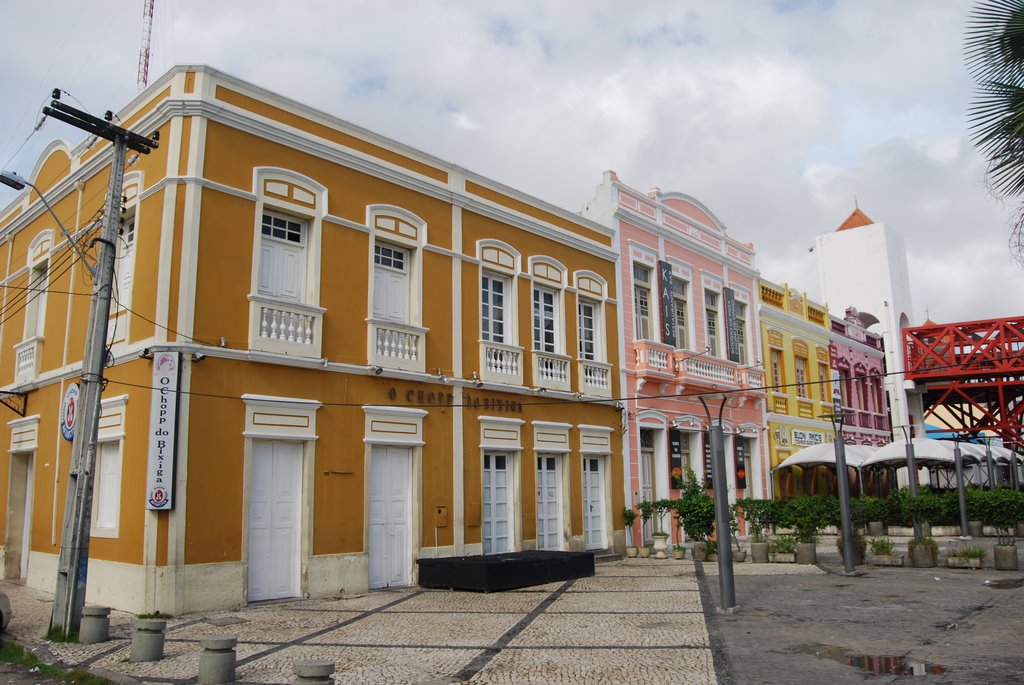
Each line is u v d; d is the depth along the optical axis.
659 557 19.77
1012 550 15.77
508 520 17.36
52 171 17.16
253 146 13.48
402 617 11.45
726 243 26.86
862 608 11.57
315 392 13.72
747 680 7.65
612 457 20.25
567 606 12.22
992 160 8.36
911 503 22.42
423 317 15.93
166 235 12.36
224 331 12.63
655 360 21.92
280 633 10.38
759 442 26.42
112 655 9.22
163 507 11.55
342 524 13.78
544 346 19.09
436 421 15.82
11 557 16.25
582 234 20.66
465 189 17.48
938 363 33.56
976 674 7.71
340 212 14.65
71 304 15.35
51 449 15.18
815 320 31.92
